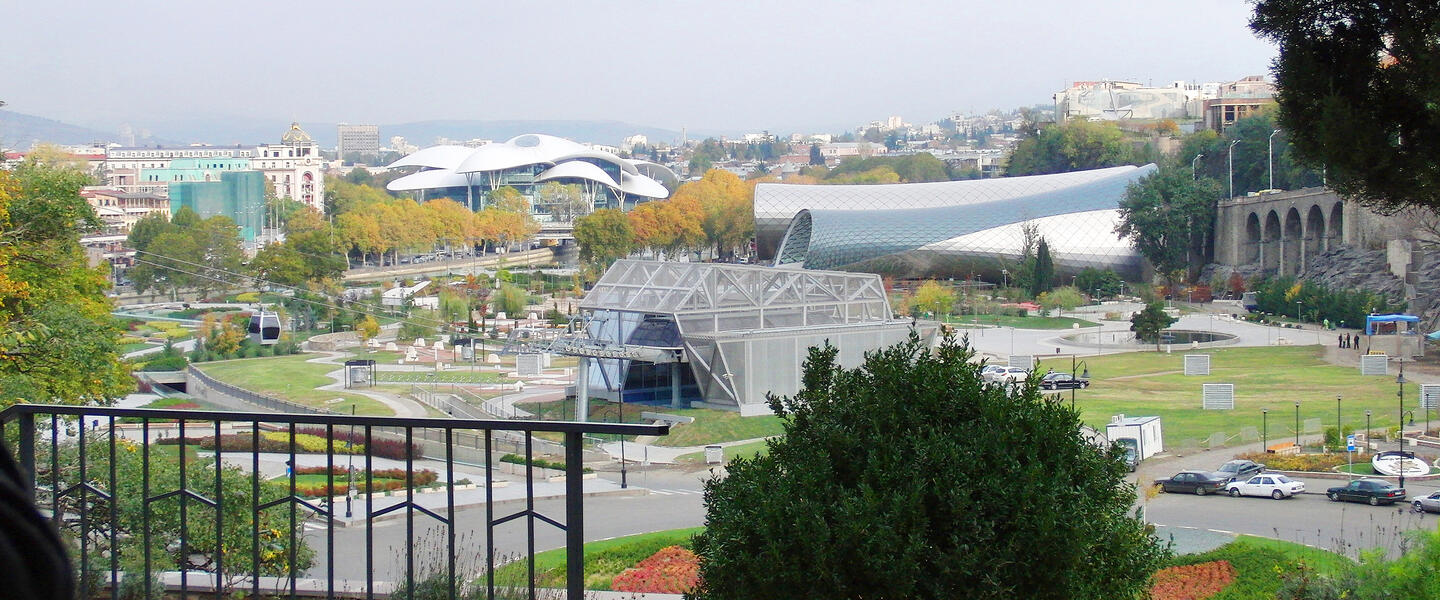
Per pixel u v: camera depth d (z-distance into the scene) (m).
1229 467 65.38
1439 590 32.81
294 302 172.12
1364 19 24.56
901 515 20.69
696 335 93.56
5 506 5.25
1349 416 84.81
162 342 144.25
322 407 101.56
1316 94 24.62
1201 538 52.31
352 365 114.62
